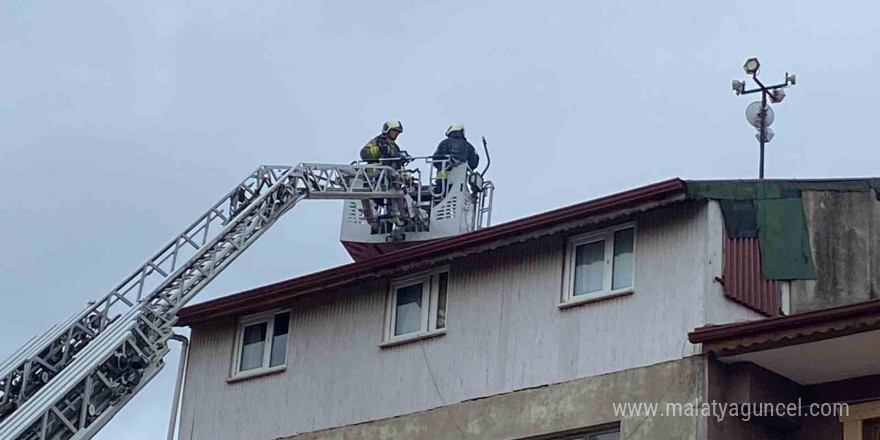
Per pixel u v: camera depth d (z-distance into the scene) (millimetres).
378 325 22688
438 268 22328
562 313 20516
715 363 18594
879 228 21297
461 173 32125
